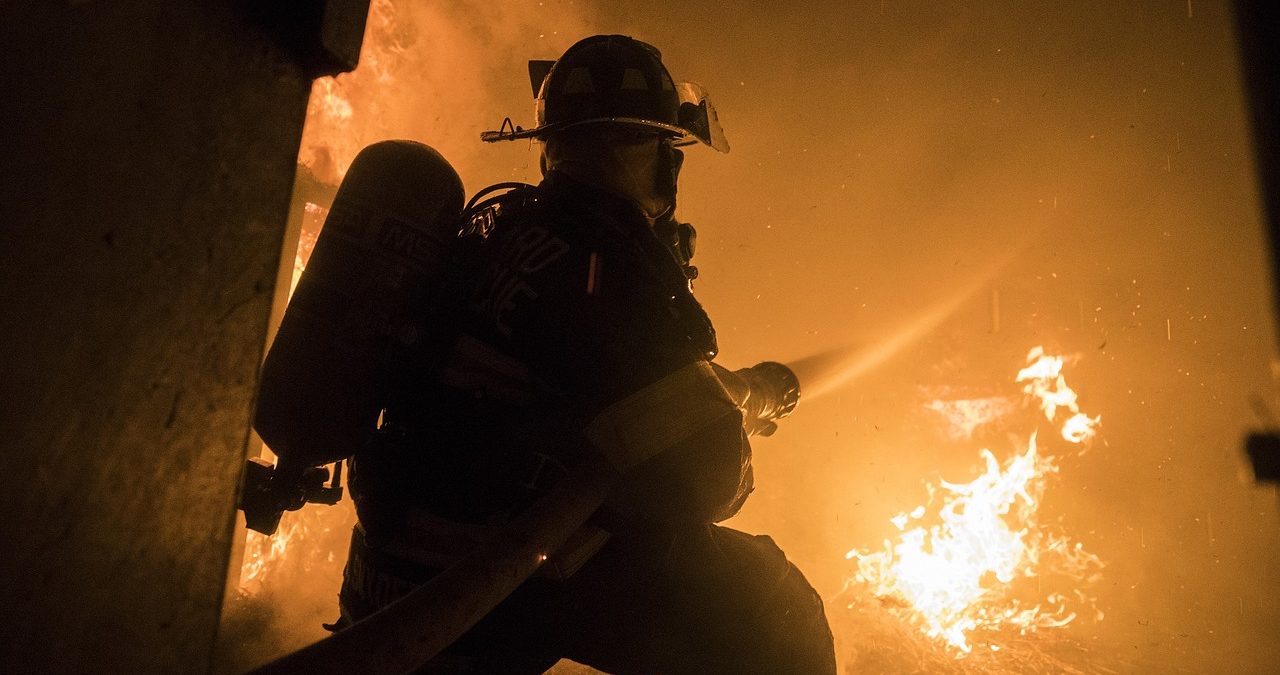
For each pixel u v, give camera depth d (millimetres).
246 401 741
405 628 766
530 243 1255
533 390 1175
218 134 708
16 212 560
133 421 643
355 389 1194
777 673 1344
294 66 783
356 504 1287
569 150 1409
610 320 1171
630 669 1254
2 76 554
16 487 563
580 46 1477
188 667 694
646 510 1157
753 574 1363
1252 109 590
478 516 1165
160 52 659
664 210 1501
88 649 612
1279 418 610
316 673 682
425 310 1264
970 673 2973
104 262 617
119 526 635
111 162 622
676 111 1491
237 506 738
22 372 564
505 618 1164
